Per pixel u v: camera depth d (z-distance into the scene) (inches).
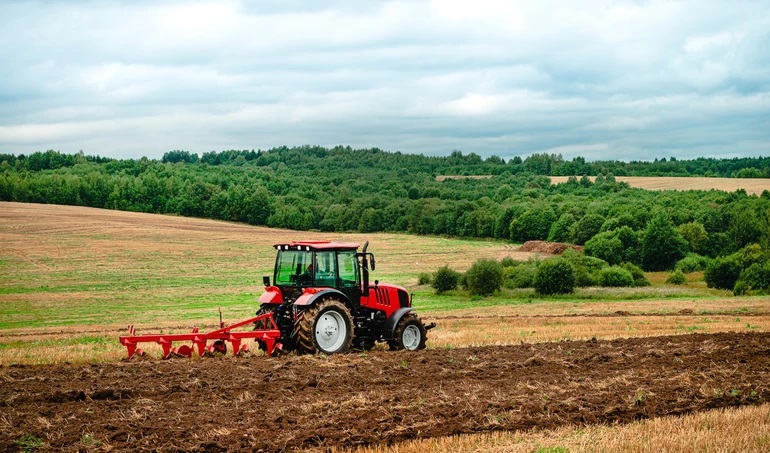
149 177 4554.6
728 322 1168.2
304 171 7514.8
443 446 370.3
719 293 2049.7
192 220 4175.7
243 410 437.7
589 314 1451.8
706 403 467.2
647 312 1455.5
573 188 5442.9
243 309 1829.5
